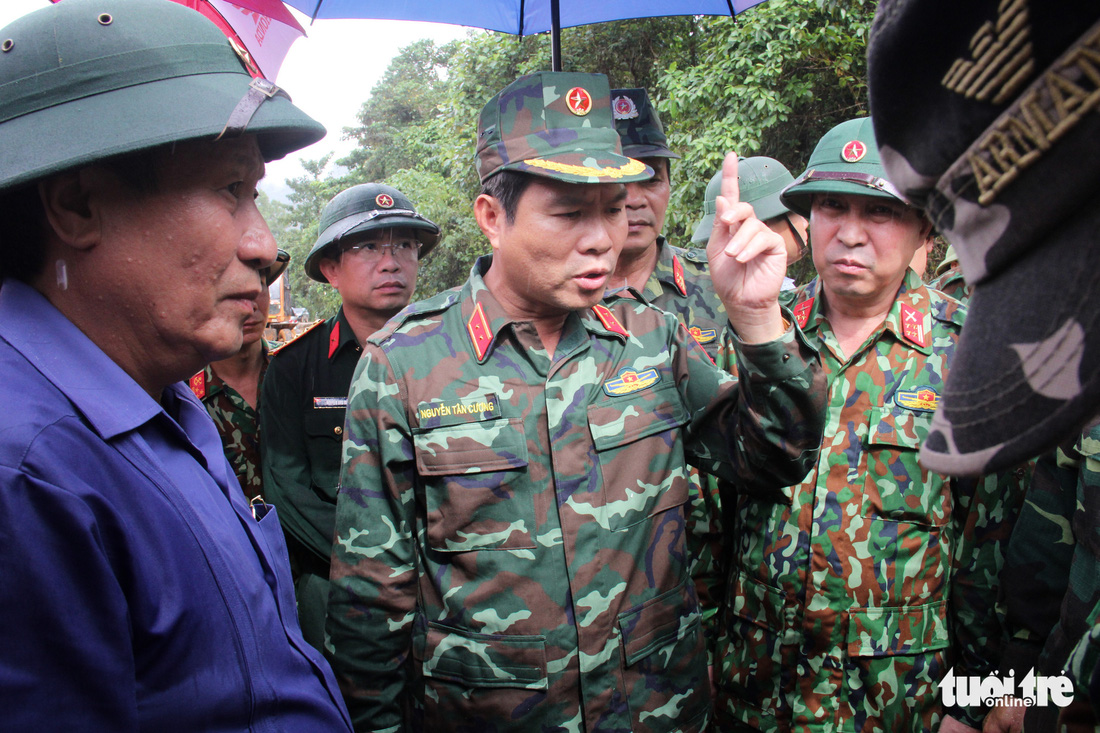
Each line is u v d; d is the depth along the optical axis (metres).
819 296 1.86
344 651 1.49
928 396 1.68
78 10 0.79
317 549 2.20
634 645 1.41
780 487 1.46
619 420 1.48
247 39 2.57
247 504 1.06
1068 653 1.07
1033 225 0.43
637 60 10.58
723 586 1.99
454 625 1.40
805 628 1.65
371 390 1.50
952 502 1.71
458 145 12.18
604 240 1.35
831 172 1.65
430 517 1.44
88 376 0.80
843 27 7.58
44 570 0.66
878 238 1.63
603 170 1.30
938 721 1.65
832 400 1.73
